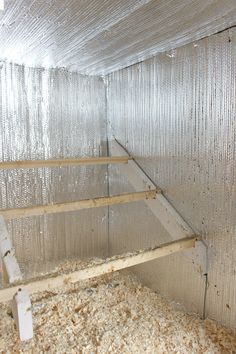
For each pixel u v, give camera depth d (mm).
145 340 1359
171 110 1654
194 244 1502
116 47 1564
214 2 1037
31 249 2107
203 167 1473
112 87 2213
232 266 1368
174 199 1694
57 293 1824
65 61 1853
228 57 1290
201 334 1402
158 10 1097
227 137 1325
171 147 1683
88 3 1025
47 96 2066
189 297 1640
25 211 1390
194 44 1460
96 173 2322
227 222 1372
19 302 971
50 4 1037
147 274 1998
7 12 1100
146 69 1828
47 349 1302
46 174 2104
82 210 2287
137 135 1983
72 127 2191
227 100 1309
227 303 1407
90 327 1474
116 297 1802
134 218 2102
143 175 1921
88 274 1175
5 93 1907
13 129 1953
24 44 1501
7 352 1270
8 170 1955
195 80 1472
